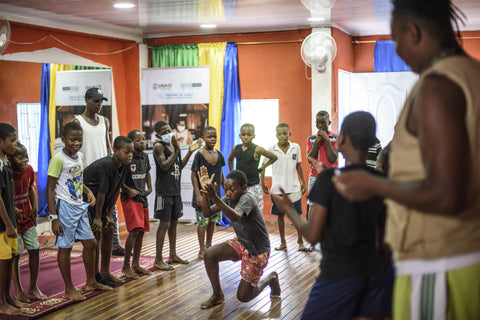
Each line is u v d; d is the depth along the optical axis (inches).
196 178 227.8
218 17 276.8
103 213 190.1
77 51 295.4
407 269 49.3
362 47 339.6
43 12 250.7
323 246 81.8
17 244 161.3
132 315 159.0
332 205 78.3
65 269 173.3
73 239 174.2
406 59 50.8
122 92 331.3
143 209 204.8
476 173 42.5
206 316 157.4
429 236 46.9
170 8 246.1
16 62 307.4
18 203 171.5
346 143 82.7
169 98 321.1
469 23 292.0
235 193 153.4
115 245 245.8
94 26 298.2
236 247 161.9
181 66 326.3
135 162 201.8
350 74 336.2
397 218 49.9
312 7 246.4
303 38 311.0
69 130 169.9
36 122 317.7
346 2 234.7
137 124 334.3
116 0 223.8
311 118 315.0
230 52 325.4
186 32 331.3
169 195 215.2
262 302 170.2
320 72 298.4
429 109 42.4
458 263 46.1
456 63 44.3
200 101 317.1
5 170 154.5
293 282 193.3
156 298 175.8
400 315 50.3
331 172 79.0
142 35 335.6
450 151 40.6
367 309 80.4
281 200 86.0
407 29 49.2
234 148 249.0
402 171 48.0
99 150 224.8
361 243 78.7
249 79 326.3
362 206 77.6
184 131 319.9
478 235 45.5
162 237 214.5
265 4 236.8
